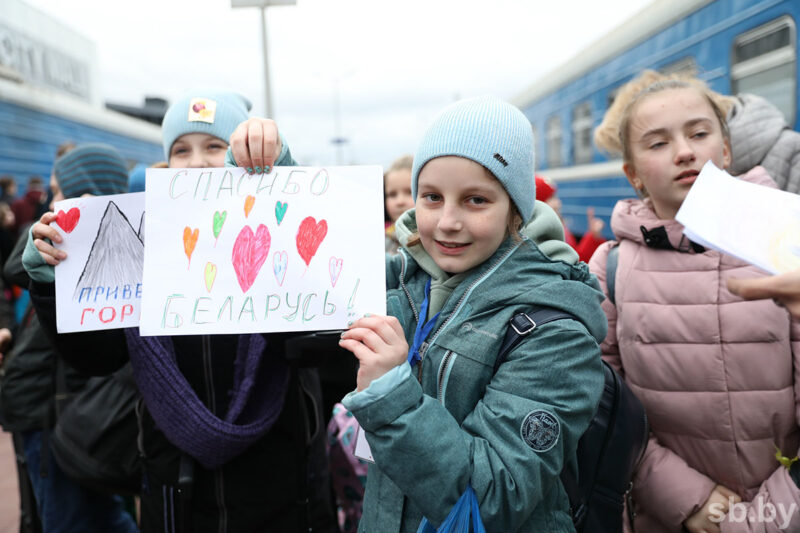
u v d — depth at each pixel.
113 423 1.86
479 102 1.18
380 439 1.05
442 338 1.18
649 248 1.62
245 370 1.55
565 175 8.08
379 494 1.24
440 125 1.16
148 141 13.31
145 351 1.49
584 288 1.18
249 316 1.26
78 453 1.89
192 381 1.58
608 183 6.52
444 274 1.27
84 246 1.36
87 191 2.24
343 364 2.10
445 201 1.15
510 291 1.17
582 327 1.13
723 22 4.35
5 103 7.55
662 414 1.55
